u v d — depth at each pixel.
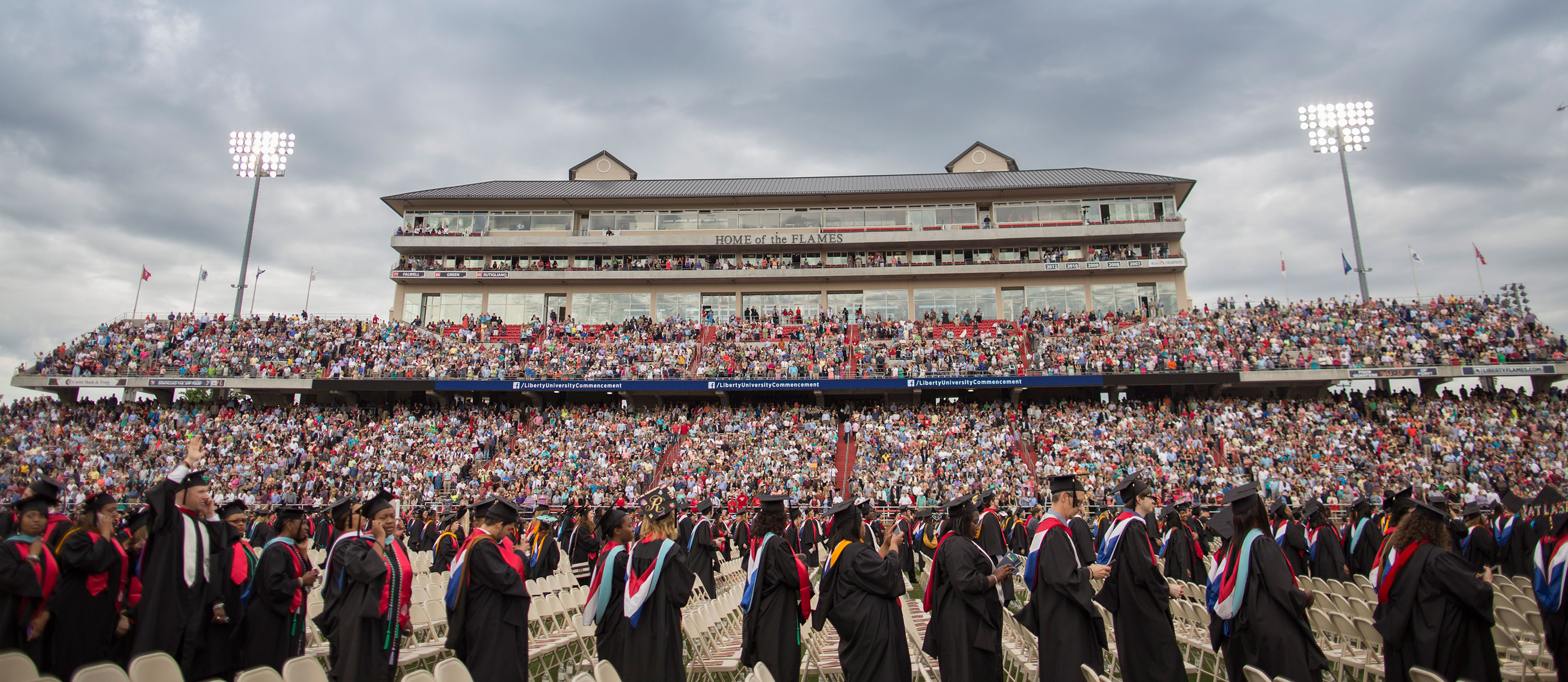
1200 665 11.27
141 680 5.77
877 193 54.84
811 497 34.44
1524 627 9.10
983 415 42.09
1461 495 31.02
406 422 42.34
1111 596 8.14
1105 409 41.81
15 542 7.80
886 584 7.89
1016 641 11.28
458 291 54.91
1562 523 8.01
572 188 58.94
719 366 45.06
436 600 12.20
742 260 55.56
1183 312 48.91
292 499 34.91
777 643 8.81
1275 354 42.31
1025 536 23.48
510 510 8.30
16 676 5.21
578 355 46.12
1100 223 53.28
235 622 8.53
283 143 53.19
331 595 8.47
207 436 39.94
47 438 38.97
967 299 53.28
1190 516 19.59
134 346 45.22
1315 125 50.28
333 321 49.50
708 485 35.94
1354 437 36.84
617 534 8.85
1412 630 7.76
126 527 9.42
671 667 8.28
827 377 43.56
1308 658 7.45
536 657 12.32
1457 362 40.22
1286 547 13.48
